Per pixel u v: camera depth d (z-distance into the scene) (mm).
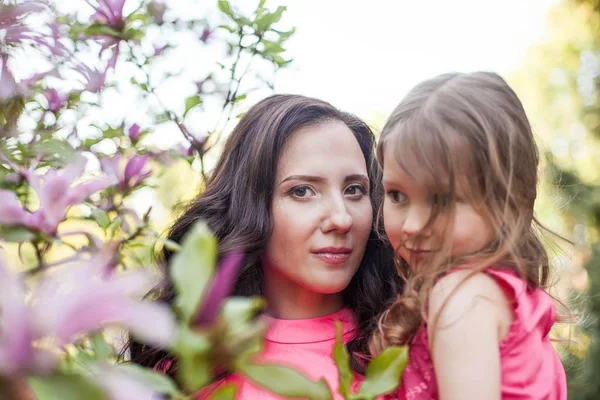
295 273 1395
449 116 1070
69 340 459
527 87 9945
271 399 1249
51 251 1114
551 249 1429
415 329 1075
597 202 6262
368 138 1580
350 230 1383
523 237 1121
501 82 1148
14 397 448
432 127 1066
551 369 1081
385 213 1146
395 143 1096
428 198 1057
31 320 452
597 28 8750
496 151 1066
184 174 1742
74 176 944
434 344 977
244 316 549
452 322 959
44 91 1227
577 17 8953
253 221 1426
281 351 1411
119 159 1335
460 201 1049
